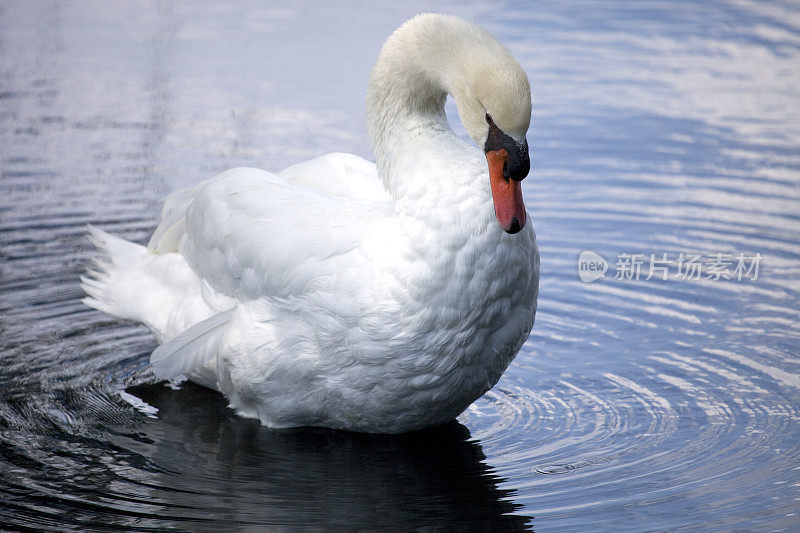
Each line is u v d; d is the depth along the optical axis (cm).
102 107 2017
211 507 912
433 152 951
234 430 1070
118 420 1081
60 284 1377
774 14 2753
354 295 947
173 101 2055
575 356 1241
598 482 959
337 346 970
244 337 1023
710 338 1274
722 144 1916
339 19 2597
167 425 1075
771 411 1098
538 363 1225
